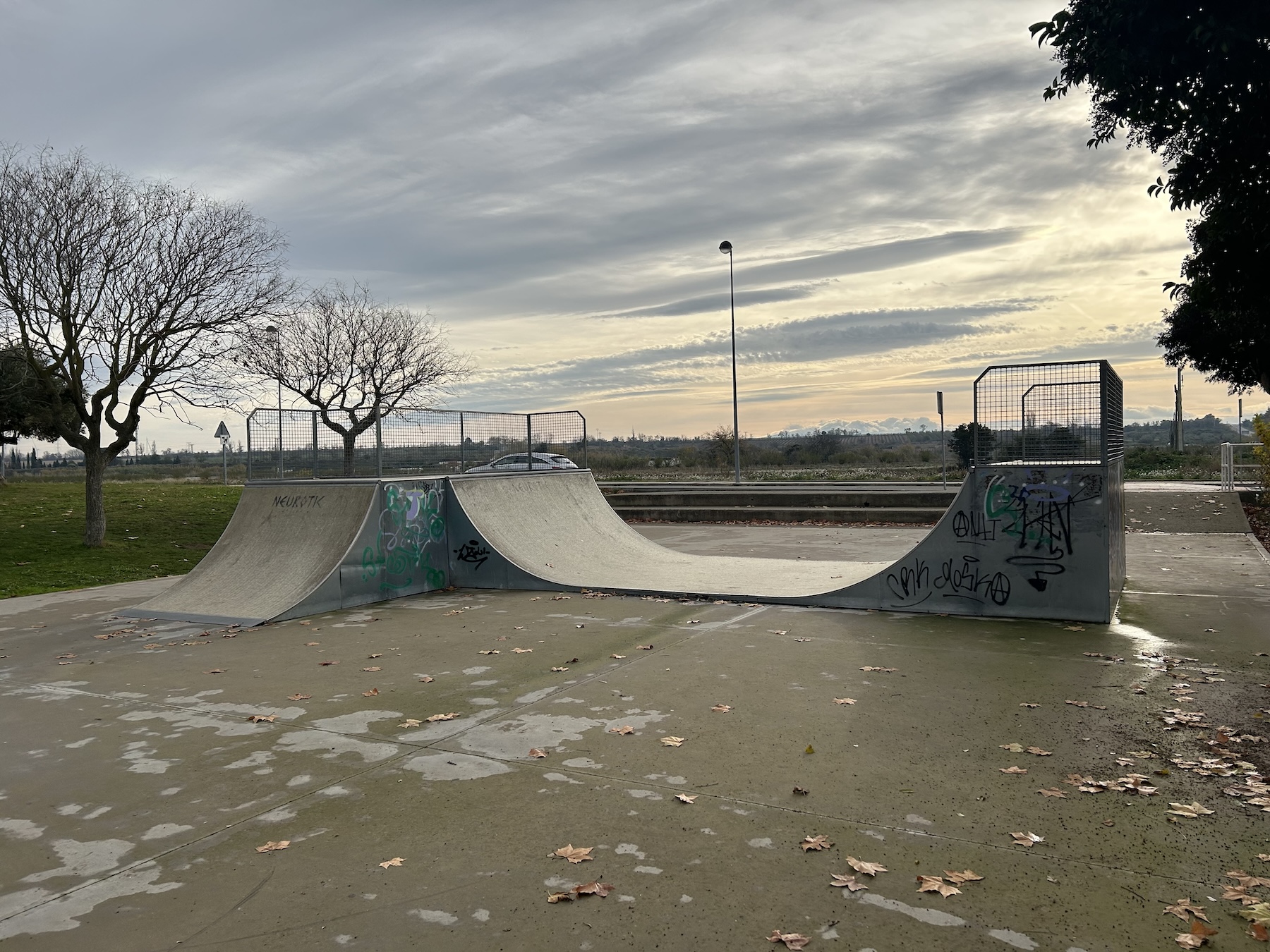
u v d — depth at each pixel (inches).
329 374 1074.1
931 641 296.2
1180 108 238.7
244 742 207.6
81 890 136.1
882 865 136.3
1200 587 388.2
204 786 179.8
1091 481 318.7
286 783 179.6
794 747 192.7
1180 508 678.5
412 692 248.7
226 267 663.1
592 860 140.8
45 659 305.9
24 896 134.6
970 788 167.3
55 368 610.5
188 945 119.1
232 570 418.9
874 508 803.4
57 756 201.3
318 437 501.4
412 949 116.3
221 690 256.8
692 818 156.2
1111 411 337.4
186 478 1670.8
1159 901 124.0
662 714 219.8
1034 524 328.5
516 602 399.5
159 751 202.7
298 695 248.4
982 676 250.1
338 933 121.1
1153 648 278.2
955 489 845.2
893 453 1598.2
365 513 413.1
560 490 550.3
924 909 122.9
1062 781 169.9
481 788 173.5
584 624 340.8
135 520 744.3
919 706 222.1
